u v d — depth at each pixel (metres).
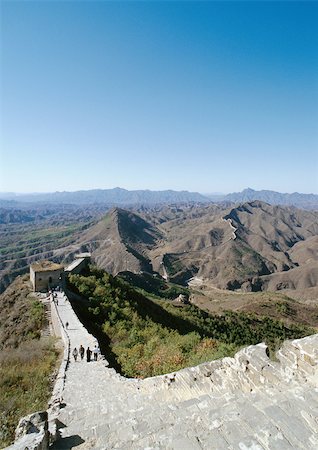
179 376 11.42
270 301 103.62
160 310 51.44
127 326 33.00
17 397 15.68
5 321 41.22
